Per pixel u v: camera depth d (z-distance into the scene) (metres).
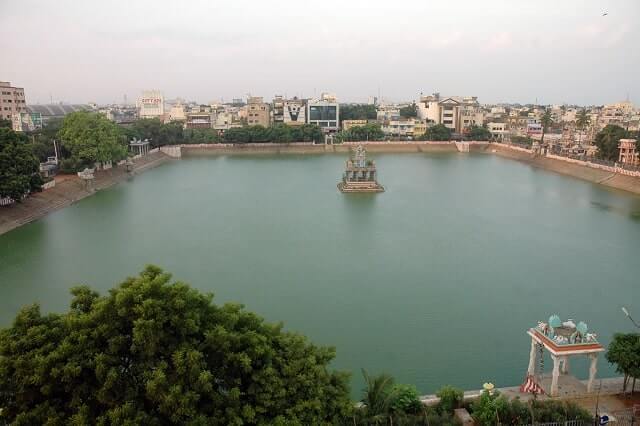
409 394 27.88
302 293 52.66
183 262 63.12
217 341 20.98
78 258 64.62
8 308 48.75
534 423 25.30
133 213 91.50
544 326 32.72
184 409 18.69
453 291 53.72
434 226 83.19
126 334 20.78
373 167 119.00
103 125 124.75
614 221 87.56
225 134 196.75
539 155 168.25
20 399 19.42
